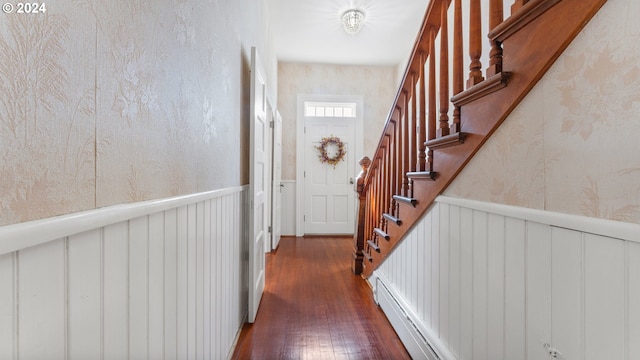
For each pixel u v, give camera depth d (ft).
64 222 1.69
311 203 16.08
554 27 2.57
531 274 2.86
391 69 16.25
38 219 1.58
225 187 5.02
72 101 1.78
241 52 6.21
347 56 14.98
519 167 3.03
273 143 13.02
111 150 2.12
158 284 2.78
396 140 6.98
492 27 3.45
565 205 2.51
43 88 1.60
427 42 5.36
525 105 2.96
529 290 2.89
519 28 2.97
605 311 2.17
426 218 5.23
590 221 2.26
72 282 1.81
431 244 5.02
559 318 2.55
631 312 2.00
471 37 3.91
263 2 9.70
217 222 4.55
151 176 2.65
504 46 3.22
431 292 5.00
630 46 2.01
